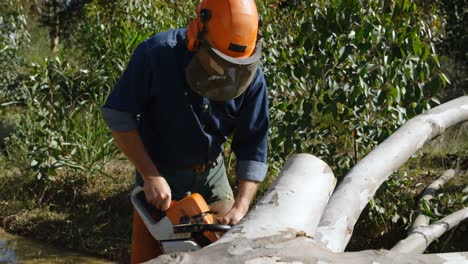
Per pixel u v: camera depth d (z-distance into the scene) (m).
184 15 8.69
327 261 1.71
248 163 3.23
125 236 6.29
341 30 5.66
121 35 8.37
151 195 2.92
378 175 2.79
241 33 2.73
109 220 6.58
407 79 5.52
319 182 2.19
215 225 2.67
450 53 10.45
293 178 2.17
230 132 3.29
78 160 7.32
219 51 2.73
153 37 3.04
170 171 3.30
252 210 2.02
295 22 6.64
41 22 17.62
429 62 5.70
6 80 11.61
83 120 7.62
